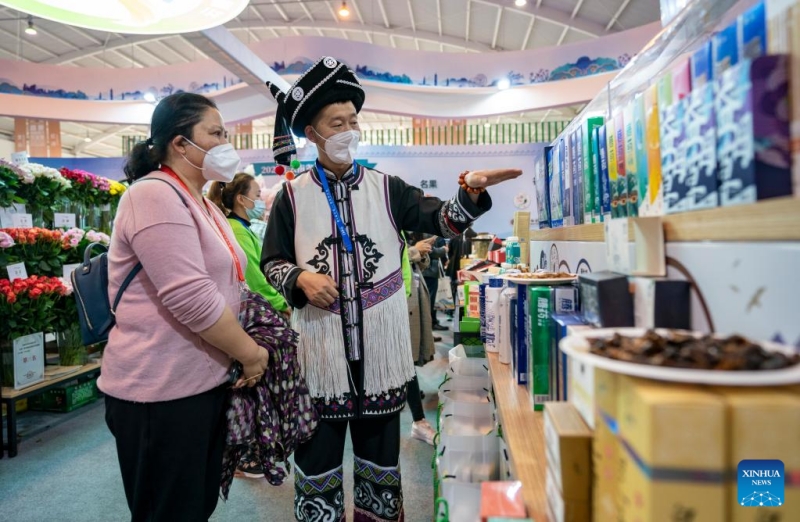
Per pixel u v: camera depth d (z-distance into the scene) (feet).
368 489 4.46
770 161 1.66
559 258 4.77
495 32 30.71
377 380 4.16
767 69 1.66
